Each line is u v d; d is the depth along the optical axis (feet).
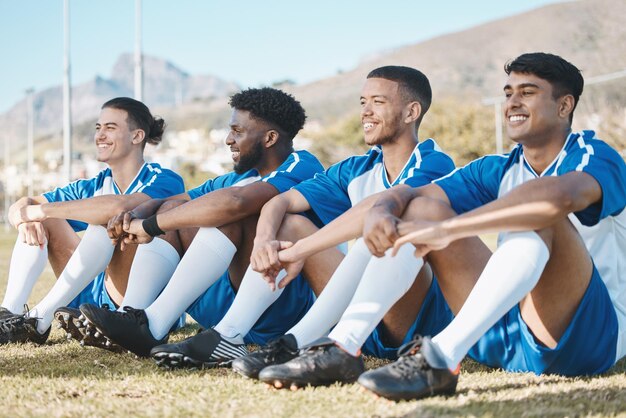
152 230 10.46
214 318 11.41
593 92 159.02
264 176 12.05
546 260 7.84
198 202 10.12
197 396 7.89
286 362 8.52
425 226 7.89
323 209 10.50
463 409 7.25
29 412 7.34
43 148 497.87
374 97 10.46
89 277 11.69
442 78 401.90
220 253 10.19
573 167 8.38
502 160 9.53
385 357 10.14
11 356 10.69
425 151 10.41
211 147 276.62
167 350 9.21
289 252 9.22
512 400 7.62
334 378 8.25
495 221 7.64
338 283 8.95
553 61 8.99
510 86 9.18
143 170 13.08
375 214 8.20
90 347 11.35
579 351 8.51
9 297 12.25
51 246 12.71
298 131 12.25
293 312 10.84
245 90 11.99
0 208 189.16
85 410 7.36
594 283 8.34
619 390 8.05
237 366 8.66
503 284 7.78
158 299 10.25
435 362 7.68
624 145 90.58
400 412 7.22
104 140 13.03
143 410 7.36
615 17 364.99
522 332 8.70
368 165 10.84
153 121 13.51
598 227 9.07
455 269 8.58
